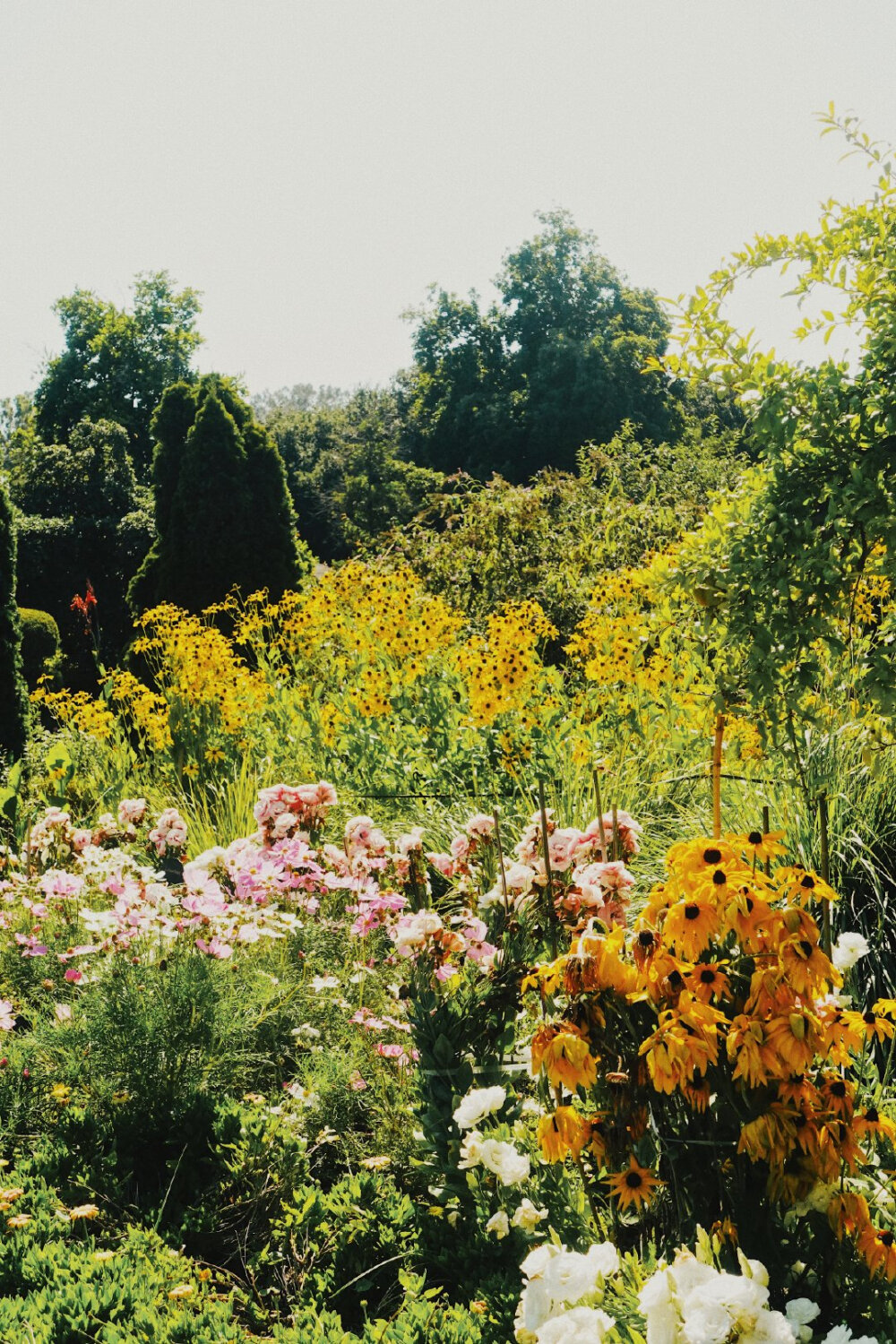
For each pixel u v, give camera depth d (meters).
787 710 3.17
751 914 1.95
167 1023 3.28
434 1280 2.47
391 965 3.91
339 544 34.22
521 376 32.84
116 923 3.60
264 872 4.13
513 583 11.93
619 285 33.75
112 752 8.12
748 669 3.13
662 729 6.03
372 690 6.68
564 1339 1.50
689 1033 1.88
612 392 29.95
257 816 5.01
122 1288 2.29
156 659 9.48
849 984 3.45
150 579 15.34
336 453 36.34
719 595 3.17
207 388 14.98
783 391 3.10
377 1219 2.64
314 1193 2.72
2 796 6.49
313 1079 3.23
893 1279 1.86
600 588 7.23
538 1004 2.87
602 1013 2.05
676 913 1.97
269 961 3.85
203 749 7.59
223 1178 2.93
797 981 1.90
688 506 11.80
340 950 4.04
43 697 8.93
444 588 12.35
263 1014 3.50
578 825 5.05
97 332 34.12
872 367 3.00
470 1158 2.28
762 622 3.12
